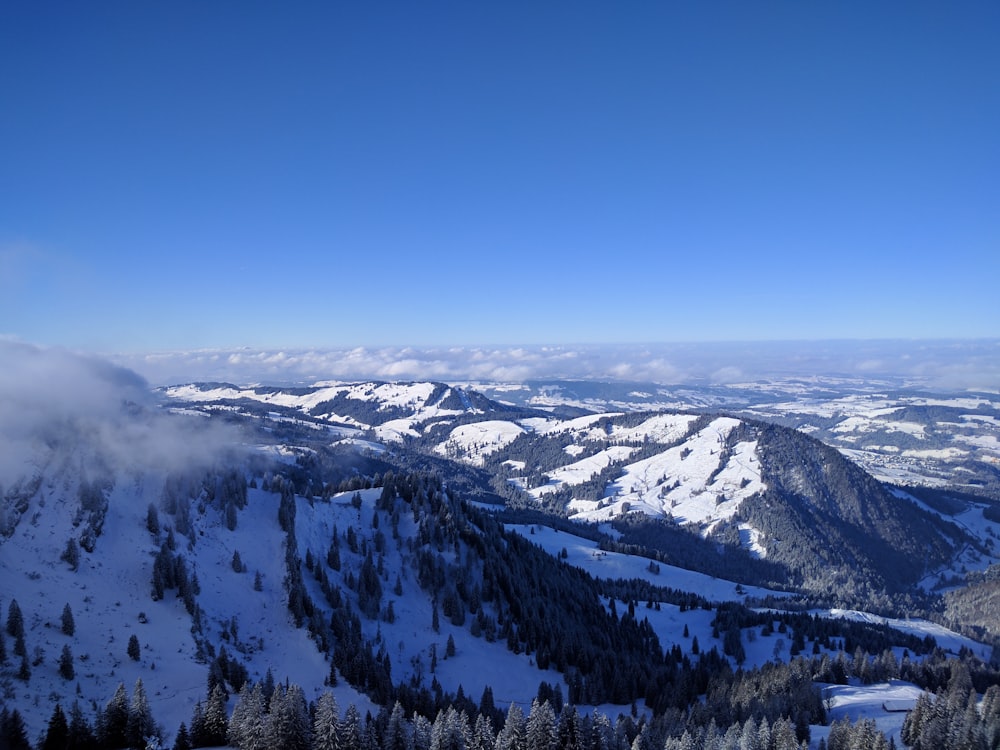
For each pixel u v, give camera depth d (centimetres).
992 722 11162
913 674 17038
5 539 11875
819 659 17550
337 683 12125
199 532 14988
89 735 8300
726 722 13025
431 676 14112
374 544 18112
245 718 8988
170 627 11812
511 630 16262
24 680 9100
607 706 14988
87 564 12419
